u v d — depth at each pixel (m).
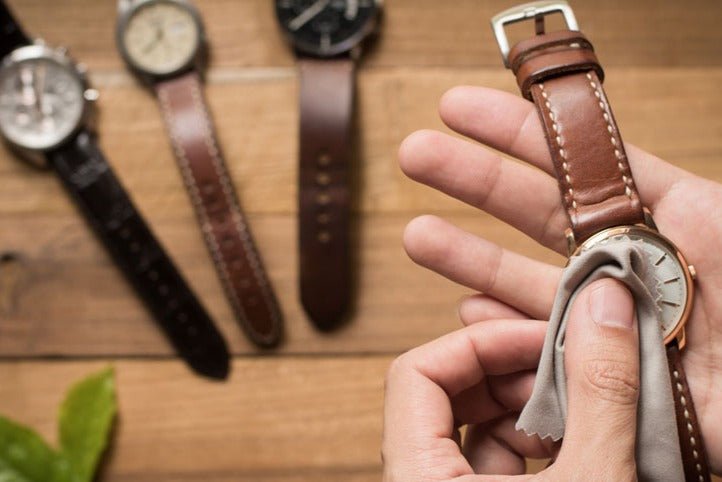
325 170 0.67
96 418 0.66
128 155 0.69
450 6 0.69
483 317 0.56
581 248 0.53
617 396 0.48
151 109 0.69
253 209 0.69
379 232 0.68
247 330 0.68
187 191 0.69
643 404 0.50
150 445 0.68
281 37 0.69
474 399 0.55
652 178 0.55
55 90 0.68
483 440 0.56
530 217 0.56
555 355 0.51
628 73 0.69
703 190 0.55
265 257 0.68
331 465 0.68
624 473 0.48
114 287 0.68
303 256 0.67
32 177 0.69
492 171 0.56
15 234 0.69
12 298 0.68
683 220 0.55
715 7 0.69
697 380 0.54
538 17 0.55
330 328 0.68
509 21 0.55
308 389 0.68
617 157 0.54
